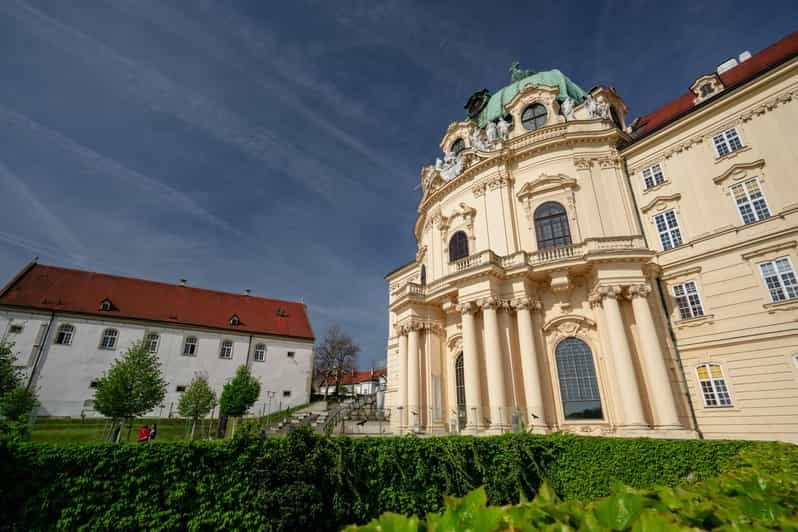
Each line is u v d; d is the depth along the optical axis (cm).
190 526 1173
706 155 2355
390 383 3894
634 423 1969
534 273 2489
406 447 1554
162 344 4609
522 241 2766
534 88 3164
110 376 2859
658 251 2438
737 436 1947
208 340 4894
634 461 1544
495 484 1595
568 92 3278
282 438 1424
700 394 2112
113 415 2791
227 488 1257
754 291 2033
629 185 2684
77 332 4244
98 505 1104
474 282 2567
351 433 2514
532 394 2259
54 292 4428
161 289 5144
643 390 2109
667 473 1470
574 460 1655
